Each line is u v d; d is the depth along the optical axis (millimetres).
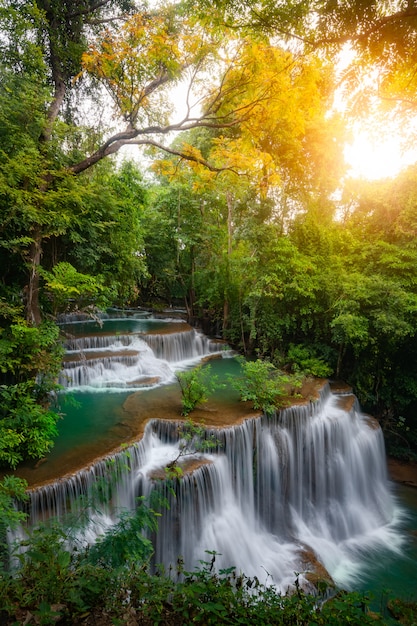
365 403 14844
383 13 2932
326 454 11234
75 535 5305
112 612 3156
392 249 14125
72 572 3562
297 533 9836
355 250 15594
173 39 8117
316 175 16531
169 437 9477
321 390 12531
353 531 10305
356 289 13398
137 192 15148
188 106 9117
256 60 7289
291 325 15406
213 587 3377
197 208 20219
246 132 9258
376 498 11938
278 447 10234
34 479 6758
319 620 3145
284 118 8812
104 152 9445
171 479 7742
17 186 8023
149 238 22781
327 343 15383
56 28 9773
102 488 6539
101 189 10836
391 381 14789
